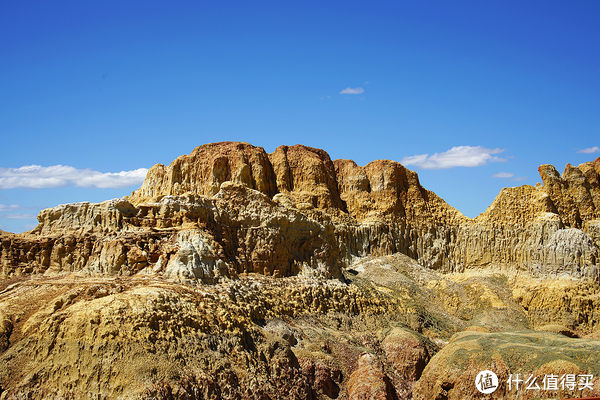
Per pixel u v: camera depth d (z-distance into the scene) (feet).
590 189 554.05
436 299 443.32
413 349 323.78
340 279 381.60
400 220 527.81
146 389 214.28
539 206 509.76
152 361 223.30
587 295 436.76
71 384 217.97
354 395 272.10
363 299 368.48
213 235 323.57
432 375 299.38
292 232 367.04
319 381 272.92
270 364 259.39
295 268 359.25
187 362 232.12
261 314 292.20
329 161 552.82
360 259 490.49
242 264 335.47
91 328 227.40
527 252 490.08
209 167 470.39
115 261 283.38
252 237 346.95
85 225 301.22
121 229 301.02
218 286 286.87
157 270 285.84
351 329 341.00
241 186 361.51
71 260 288.92
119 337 226.79
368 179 548.72
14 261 286.87
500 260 503.61
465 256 524.11
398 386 303.27
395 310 381.81
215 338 249.14
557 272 463.01
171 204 321.73
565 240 470.80
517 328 415.23
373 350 321.32
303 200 492.13
